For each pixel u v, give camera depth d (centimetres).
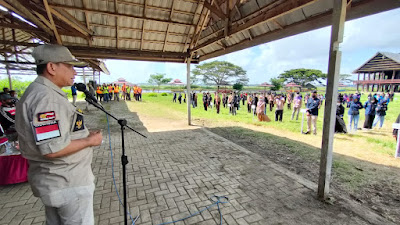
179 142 575
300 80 6556
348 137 678
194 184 327
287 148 545
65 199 127
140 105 1673
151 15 568
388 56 3756
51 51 122
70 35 555
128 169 385
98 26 579
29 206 264
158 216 247
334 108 259
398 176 377
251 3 438
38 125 109
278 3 379
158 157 451
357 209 262
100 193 298
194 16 602
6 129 396
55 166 124
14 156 314
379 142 610
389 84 3753
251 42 530
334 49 247
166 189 311
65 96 132
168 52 728
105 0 497
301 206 268
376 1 268
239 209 261
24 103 113
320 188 284
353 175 380
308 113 711
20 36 971
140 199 284
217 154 473
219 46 675
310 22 362
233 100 1233
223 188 315
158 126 814
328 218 244
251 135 695
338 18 240
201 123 914
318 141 622
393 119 1078
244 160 434
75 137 133
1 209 257
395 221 250
